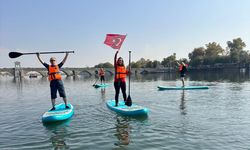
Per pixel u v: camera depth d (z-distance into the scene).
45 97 17.56
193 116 9.49
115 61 11.40
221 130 7.48
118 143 6.49
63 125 8.48
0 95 20.28
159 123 8.46
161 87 21.12
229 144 6.24
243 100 13.45
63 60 10.60
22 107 13.01
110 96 16.67
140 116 9.63
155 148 6.07
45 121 8.81
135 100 14.26
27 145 6.53
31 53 10.56
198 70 105.44
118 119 9.20
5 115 10.77
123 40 11.44
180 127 7.90
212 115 9.62
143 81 36.09
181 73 21.17
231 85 23.56
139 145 6.30
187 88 20.64
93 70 98.12
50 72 10.21
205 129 7.62
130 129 7.79
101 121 8.92
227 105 11.91
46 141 6.82
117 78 11.34
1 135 7.53
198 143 6.36
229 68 100.56
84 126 8.27
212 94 16.52
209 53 116.06
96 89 22.91
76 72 94.69
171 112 10.35
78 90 22.19
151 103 12.96
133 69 104.75
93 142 6.61
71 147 6.28
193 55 119.75
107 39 11.36
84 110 11.18
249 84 24.36
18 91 23.94
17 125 8.77
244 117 9.20
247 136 6.86
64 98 10.50
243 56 102.75
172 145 6.25
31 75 87.12
